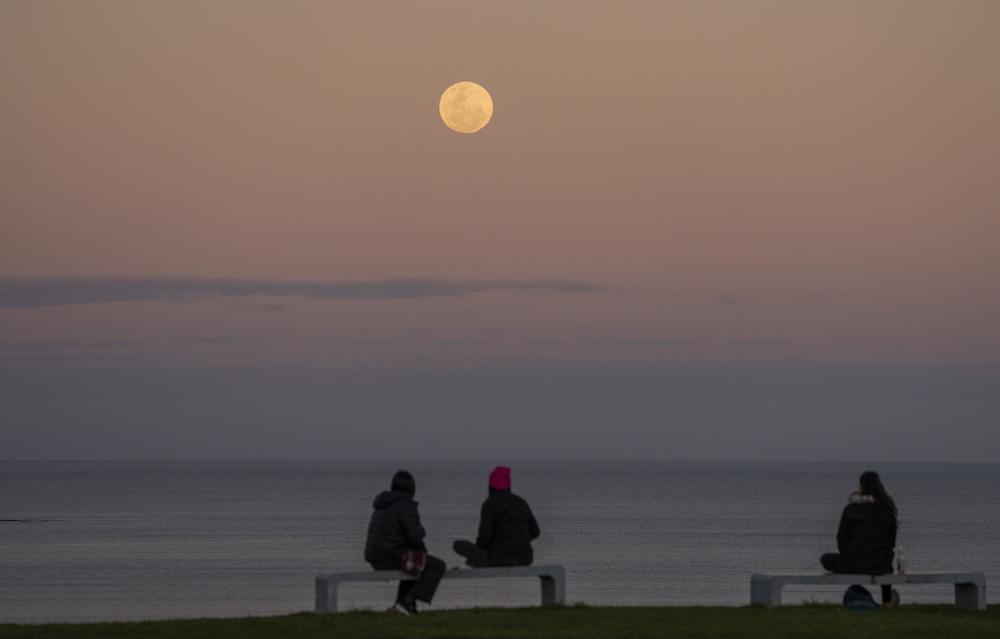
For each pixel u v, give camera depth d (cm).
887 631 2522
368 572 2734
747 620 2678
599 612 2789
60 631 2470
